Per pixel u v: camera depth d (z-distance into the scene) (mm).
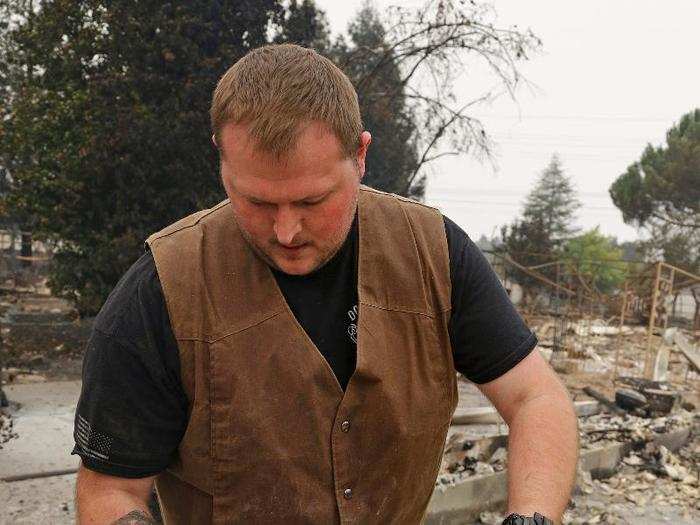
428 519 4285
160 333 1115
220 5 12211
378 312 1188
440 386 1275
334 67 986
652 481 5695
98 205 12219
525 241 33219
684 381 11914
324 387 1149
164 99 12227
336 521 1185
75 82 12594
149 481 1183
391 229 1237
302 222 972
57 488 4926
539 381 1285
